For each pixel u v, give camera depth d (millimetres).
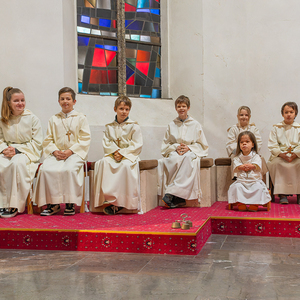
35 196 4516
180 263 3016
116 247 3443
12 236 3625
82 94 6746
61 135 4824
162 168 5266
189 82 7164
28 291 2416
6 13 5930
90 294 2352
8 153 4656
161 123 7043
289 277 2629
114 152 4707
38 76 6098
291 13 7004
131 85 7496
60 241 3545
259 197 4594
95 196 4617
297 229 4004
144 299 2262
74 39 6797
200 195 5035
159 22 7566
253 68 7113
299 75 7004
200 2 7008
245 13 7117
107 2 7324
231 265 2941
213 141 7012
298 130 5465
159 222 3904
